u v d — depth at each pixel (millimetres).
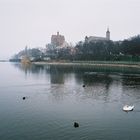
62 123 46531
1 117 50406
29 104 63219
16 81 118875
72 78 127750
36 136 39688
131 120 48438
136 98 70688
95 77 130500
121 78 123562
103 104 62719
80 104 62906
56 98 71625
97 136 39594
